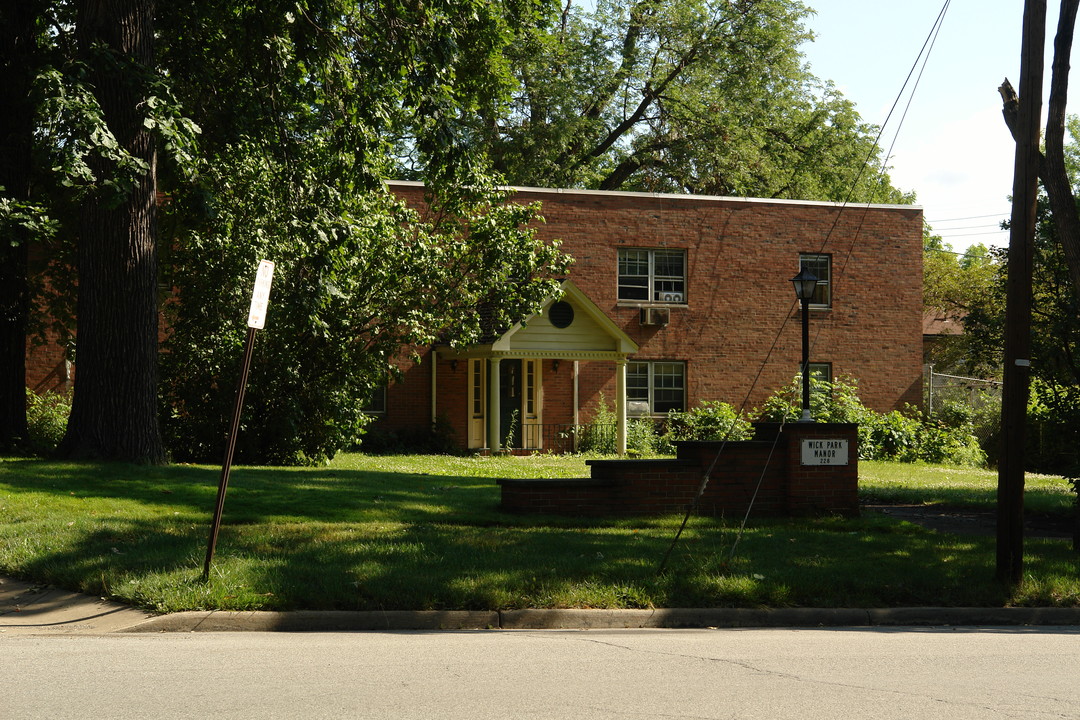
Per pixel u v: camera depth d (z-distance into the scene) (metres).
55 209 19.56
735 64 39.97
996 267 43.97
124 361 15.61
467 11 19.11
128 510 12.07
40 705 5.65
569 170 39.47
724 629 8.75
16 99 17.62
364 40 18.22
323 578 8.91
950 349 44.06
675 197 29.95
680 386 30.08
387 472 18.03
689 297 30.02
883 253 31.53
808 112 44.06
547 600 8.77
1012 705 6.11
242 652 7.15
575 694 6.15
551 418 28.95
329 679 6.38
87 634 7.73
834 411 29.02
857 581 9.76
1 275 17.91
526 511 13.48
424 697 6.00
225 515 12.16
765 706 5.97
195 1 17.36
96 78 15.30
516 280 22.16
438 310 21.22
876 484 20.55
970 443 30.17
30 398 23.33
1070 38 12.53
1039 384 15.84
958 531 13.87
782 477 14.54
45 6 17.91
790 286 30.80
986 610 9.46
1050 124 12.76
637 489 13.96
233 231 19.06
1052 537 13.96
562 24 40.78
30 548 9.87
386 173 20.02
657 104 41.53
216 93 18.78
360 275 20.06
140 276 15.72
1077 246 12.67
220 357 19.23
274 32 18.05
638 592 9.07
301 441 20.00
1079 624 9.58
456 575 9.23
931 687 6.54
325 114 19.33
